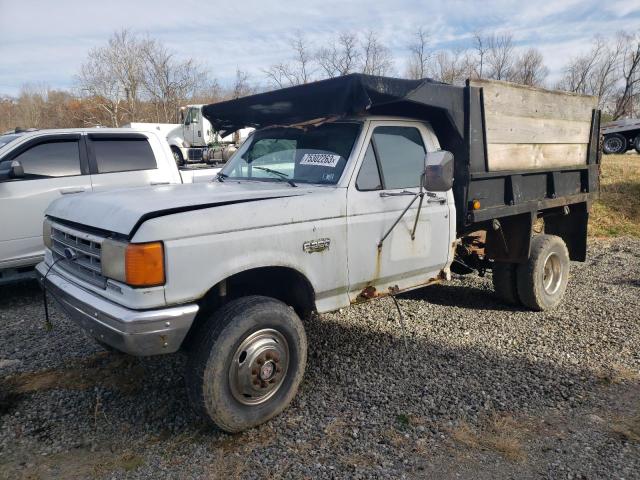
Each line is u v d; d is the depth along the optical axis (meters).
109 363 4.46
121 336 2.90
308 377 4.16
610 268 8.04
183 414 3.61
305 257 3.57
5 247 6.23
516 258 5.55
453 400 3.79
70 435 3.37
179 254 2.97
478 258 5.84
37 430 3.43
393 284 4.34
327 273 3.72
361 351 4.67
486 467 3.02
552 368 4.34
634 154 23.12
